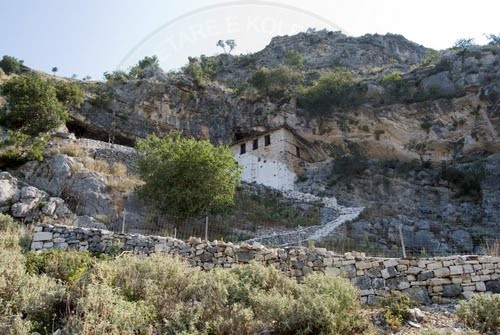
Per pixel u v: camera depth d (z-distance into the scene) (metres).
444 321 7.45
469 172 29.03
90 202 18.08
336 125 35.41
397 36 75.06
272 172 33.75
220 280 7.42
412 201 29.12
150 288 6.67
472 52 34.19
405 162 33.03
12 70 47.00
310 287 7.56
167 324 5.93
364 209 23.83
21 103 28.94
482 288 9.41
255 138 36.56
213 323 6.21
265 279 8.01
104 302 5.75
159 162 19.22
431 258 9.88
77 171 19.94
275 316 6.55
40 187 18.89
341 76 37.69
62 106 33.09
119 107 37.94
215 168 18.67
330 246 15.91
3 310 5.76
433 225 21.47
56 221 15.93
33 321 5.83
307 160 36.06
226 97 40.97
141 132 37.47
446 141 32.31
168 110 39.16
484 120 31.27
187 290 7.12
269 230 19.38
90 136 36.84
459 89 32.53
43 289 6.46
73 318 5.55
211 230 17.52
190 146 19.30
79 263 8.45
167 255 9.25
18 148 21.97
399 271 9.80
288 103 38.09
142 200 18.73
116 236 11.26
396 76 36.31
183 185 18.03
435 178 30.31
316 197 25.86
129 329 5.50
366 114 34.62
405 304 8.09
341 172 32.19
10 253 8.18
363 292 9.57
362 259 10.12
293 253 10.45
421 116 33.22
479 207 26.97
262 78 43.09
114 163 23.20
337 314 6.55
